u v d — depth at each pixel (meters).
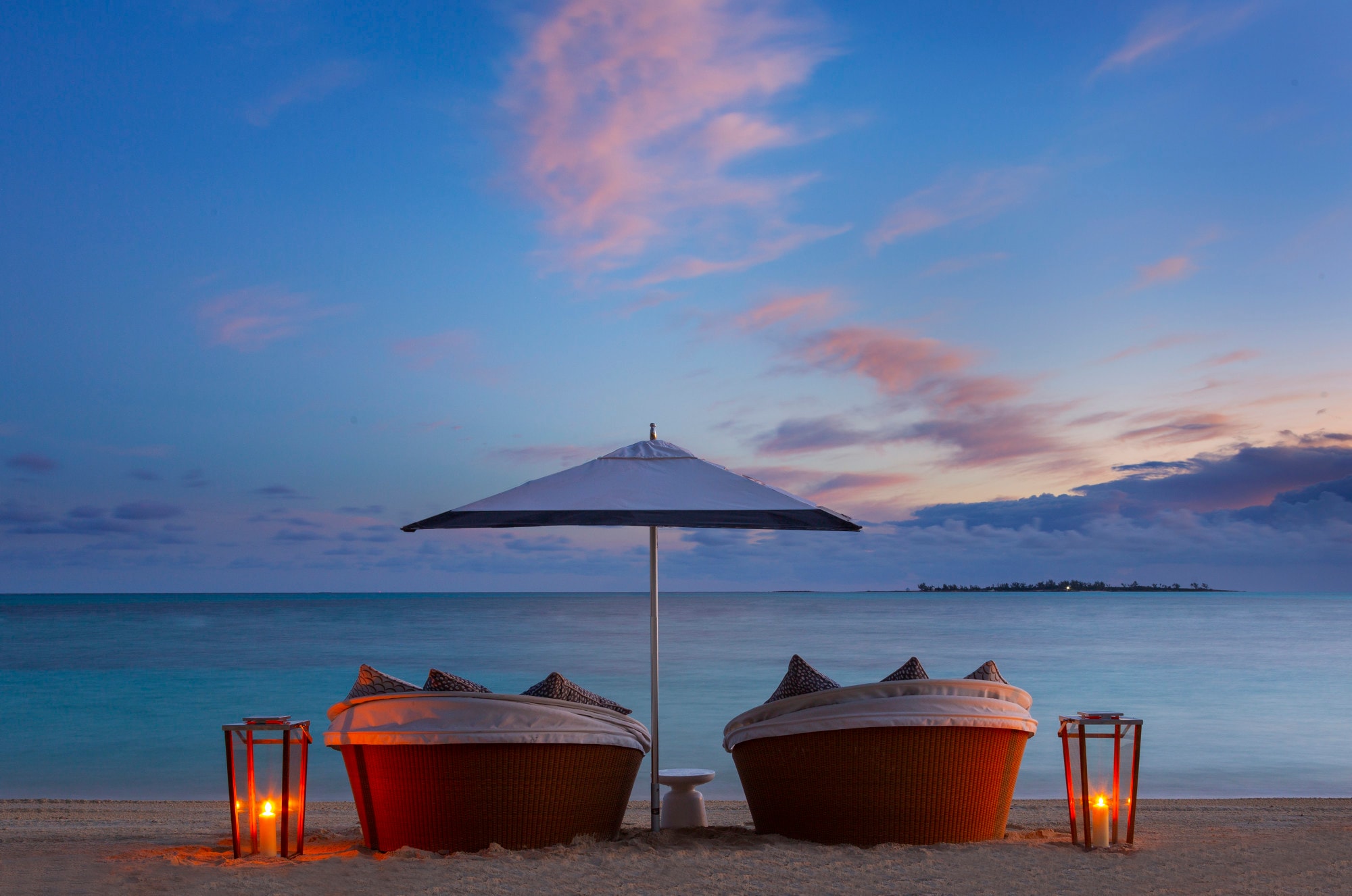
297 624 62.12
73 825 6.99
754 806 5.63
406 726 4.89
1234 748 12.81
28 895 4.11
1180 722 15.34
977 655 31.84
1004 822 5.47
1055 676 24.11
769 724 5.27
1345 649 34.53
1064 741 5.48
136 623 64.31
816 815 5.18
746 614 88.88
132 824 7.11
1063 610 102.62
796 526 5.09
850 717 5.03
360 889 4.16
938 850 4.97
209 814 8.02
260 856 4.96
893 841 5.10
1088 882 4.41
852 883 4.30
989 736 5.16
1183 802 8.66
